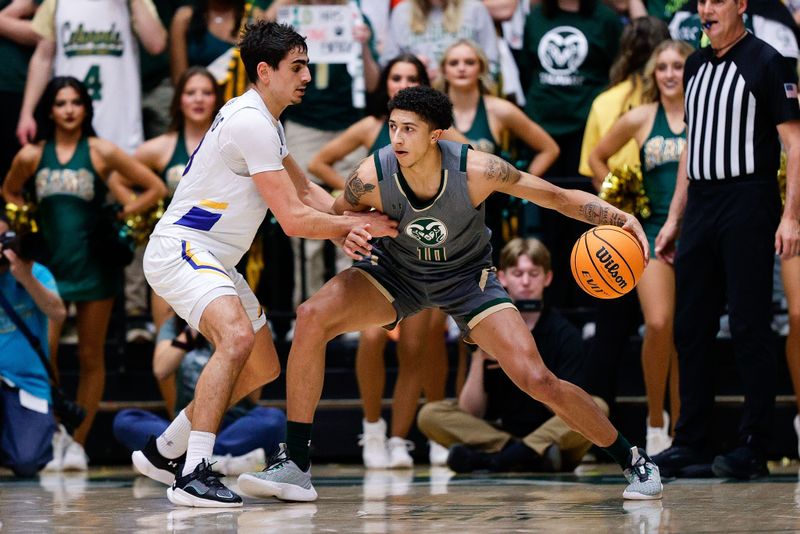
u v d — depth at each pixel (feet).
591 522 25.36
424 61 50.49
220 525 25.31
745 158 36.45
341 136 46.42
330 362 50.14
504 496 31.83
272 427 42.27
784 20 49.06
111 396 49.93
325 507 29.09
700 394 37.47
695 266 37.35
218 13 52.26
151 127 53.83
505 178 29.04
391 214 29.55
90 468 47.60
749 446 36.78
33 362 44.60
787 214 35.81
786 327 48.47
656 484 30.19
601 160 44.55
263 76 29.81
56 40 52.26
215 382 28.84
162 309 46.55
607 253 29.09
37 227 47.50
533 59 51.13
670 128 42.88
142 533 24.07
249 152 29.32
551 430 41.01
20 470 42.88
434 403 42.93
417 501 30.58
